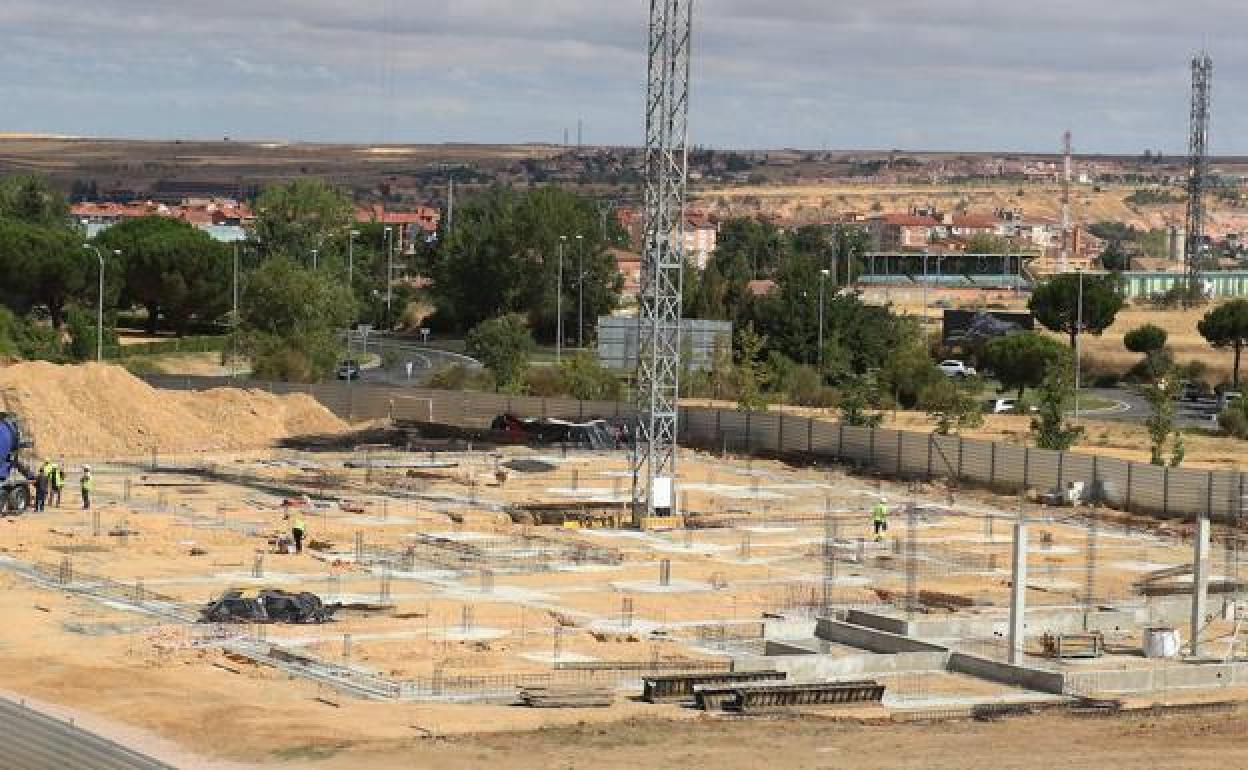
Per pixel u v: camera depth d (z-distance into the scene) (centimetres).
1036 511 12525
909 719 6762
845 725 6569
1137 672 7581
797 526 11656
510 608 8706
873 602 9281
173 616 8219
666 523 11475
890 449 14025
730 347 19162
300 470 13212
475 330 19100
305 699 6831
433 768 5797
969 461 13500
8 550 9638
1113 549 11156
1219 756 5981
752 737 6275
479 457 14125
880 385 18662
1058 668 7750
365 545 10269
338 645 7781
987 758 5944
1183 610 8969
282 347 18825
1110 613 8756
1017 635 7675
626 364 18938
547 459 14100
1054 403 14825
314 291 19462
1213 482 12181
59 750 5738
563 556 10194
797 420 14688
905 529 11681
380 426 15688
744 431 15038
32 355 18325
